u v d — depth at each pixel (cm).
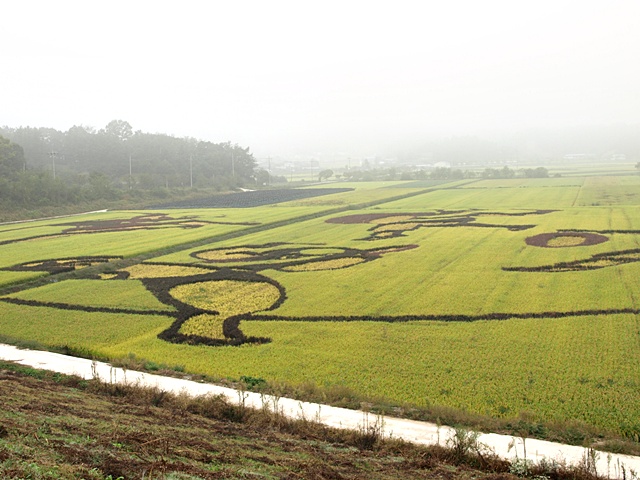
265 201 13875
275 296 4731
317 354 3312
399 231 8056
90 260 6494
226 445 1967
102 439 1791
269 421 2336
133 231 8881
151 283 5306
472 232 7712
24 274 5716
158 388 2675
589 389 2680
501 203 11312
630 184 14962
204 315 4241
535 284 4803
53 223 10225
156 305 4541
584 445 2162
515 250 6322
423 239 7294
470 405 2559
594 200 11238
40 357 3278
